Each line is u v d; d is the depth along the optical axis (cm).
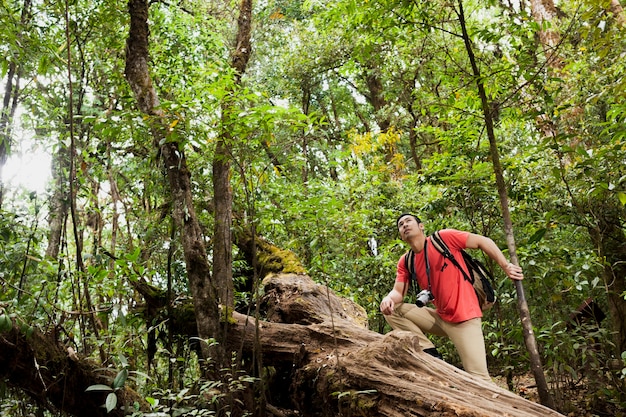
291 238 700
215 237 498
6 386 368
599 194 449
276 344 457
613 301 530
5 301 370
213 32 862
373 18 495
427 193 870
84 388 375
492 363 708
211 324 432
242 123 397
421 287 417
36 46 452
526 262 523
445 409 309
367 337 441
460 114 544
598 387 487
